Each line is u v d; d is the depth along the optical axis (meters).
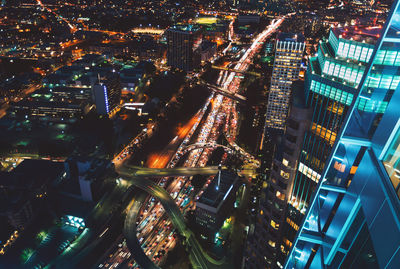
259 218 153.50
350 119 27.92
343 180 42.34
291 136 122.06
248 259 173.62
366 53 95.88
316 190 31.88
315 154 116.69
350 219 29.59
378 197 23.34
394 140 23.36
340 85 102.38
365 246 27.00
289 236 139.50
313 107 113.56
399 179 21.34
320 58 116.38
